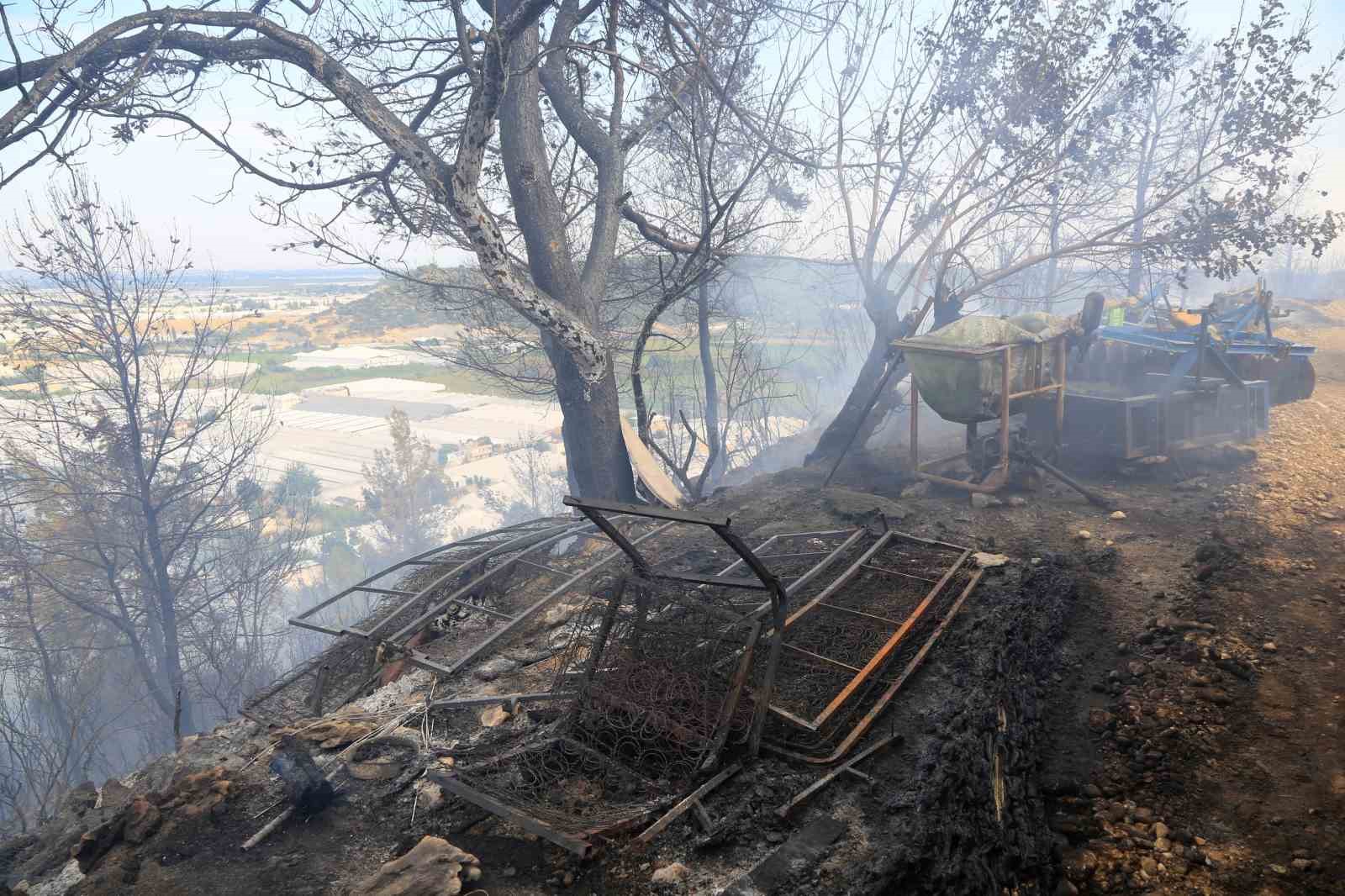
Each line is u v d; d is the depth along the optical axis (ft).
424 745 14.75
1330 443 30.71
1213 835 13.03
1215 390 29.73
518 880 11.29
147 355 65.00
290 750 13.99
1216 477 27.96
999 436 28.17
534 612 19.33
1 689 61.52
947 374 26.73
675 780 13.00
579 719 14.34
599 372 32.78
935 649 16.49
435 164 28.27
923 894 10.85
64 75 23.72
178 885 11.60
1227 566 20.67
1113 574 21.09
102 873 12.00
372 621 20.24
